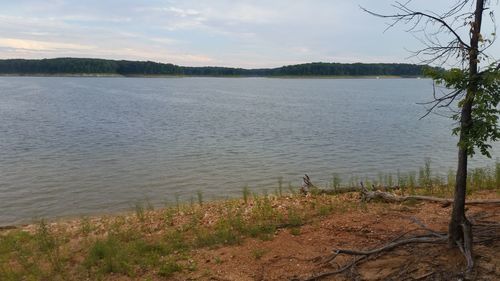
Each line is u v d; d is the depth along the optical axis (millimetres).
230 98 81375
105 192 15898
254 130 34281
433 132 33312
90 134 31812
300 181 17203
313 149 25203
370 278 5852
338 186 12695
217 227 8648
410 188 11539
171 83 176750
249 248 7316
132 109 54969
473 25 5336
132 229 9312
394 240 6887
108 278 6559
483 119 5348
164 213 11008
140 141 28375
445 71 5414
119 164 20781
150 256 7262
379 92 109875
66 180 17688
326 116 46719
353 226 7961
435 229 7363
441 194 10398
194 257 7129
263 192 13961
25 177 18219
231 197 14695
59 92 93375
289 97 86062
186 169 19594
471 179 11969
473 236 6551
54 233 9625
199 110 54031
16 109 52594
